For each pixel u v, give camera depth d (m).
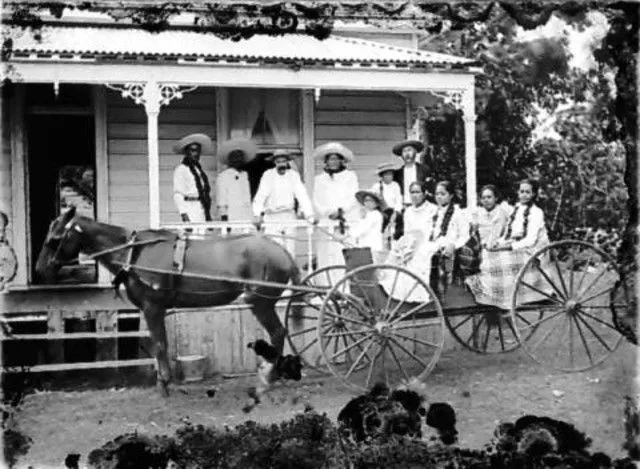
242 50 13.25
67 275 15.41
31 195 17.39
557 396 9.25
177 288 10.06
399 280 10.28
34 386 10.65
